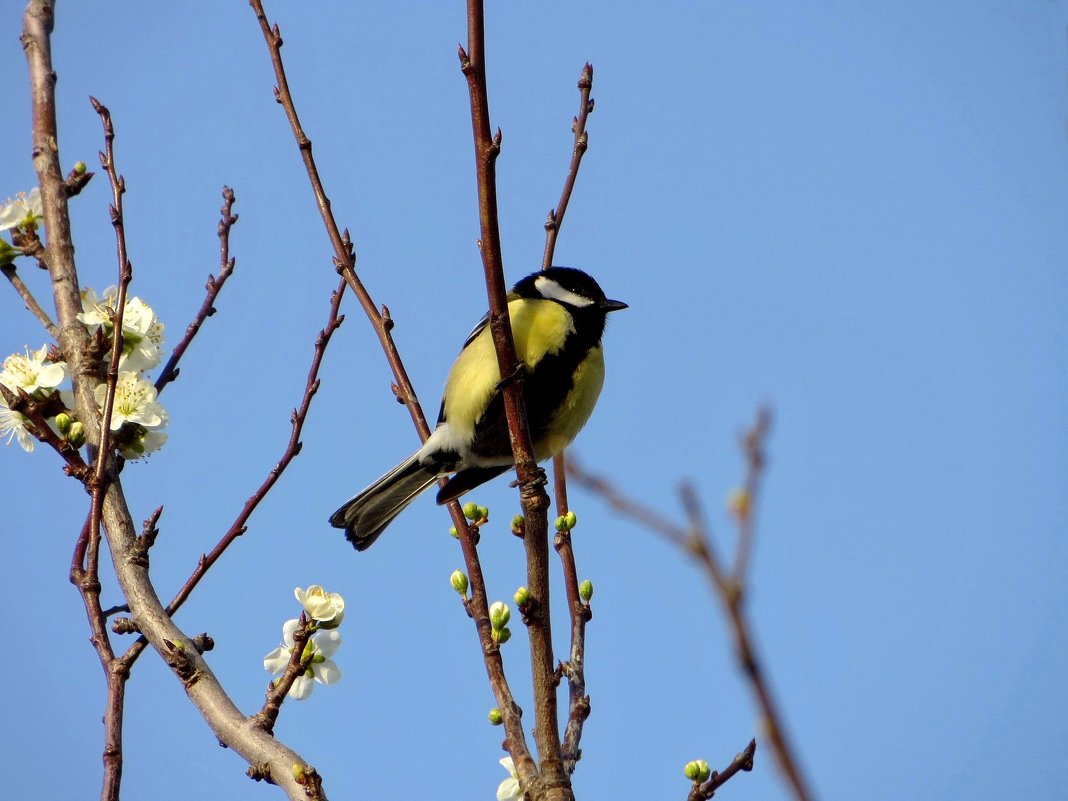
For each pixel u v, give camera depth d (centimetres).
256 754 621
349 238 863
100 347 784
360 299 846
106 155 741
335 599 693
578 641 727
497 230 704
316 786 603
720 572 254
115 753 632
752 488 260
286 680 668
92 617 677
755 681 252
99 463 698
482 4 693
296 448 802
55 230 816
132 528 725
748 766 668
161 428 782
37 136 840
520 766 594
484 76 693
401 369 830
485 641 653
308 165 866
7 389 749
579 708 695
